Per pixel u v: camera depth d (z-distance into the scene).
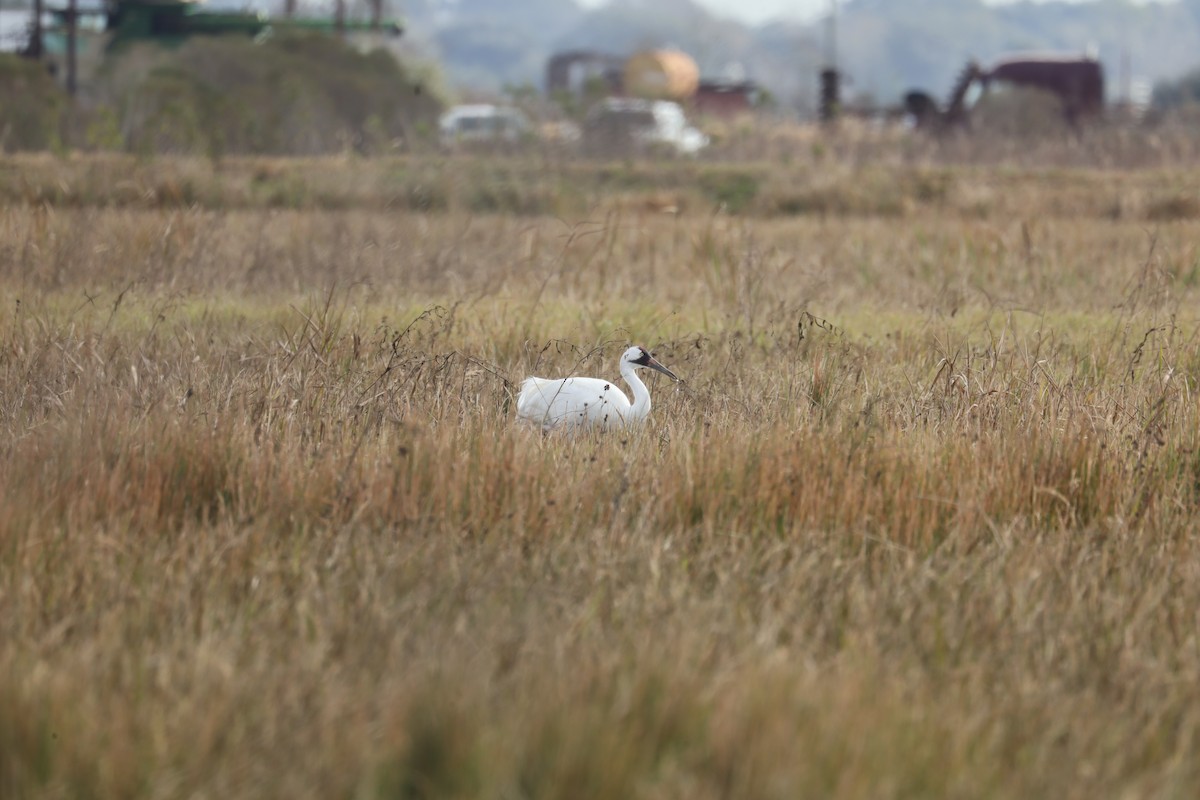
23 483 25.89
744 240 57.97
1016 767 17.64
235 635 19.97
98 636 20.06
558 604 21.33
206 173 79.81
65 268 50.81
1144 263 52.88
